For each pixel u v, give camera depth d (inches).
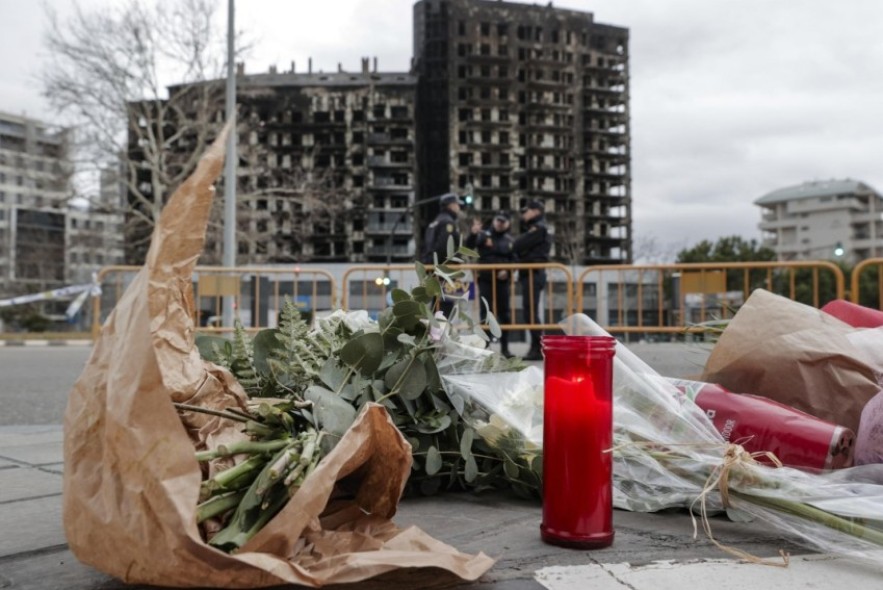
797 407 103.3
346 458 61.9
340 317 112.4
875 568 70.8
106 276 376.2
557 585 66.1
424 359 98.4
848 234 4977.9
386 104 3649.1
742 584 66.2
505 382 106.2
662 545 78.5
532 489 101.9
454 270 110.0
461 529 85.7
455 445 101.4
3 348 718.5
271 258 1464.1
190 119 1169.4
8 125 2384.4
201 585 55.7
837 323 110.2
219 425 68.5
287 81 3789.4
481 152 3969.0
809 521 76.5
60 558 75.1
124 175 1104.2
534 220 359.3
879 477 85.2
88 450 59.2
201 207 62.0
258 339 94.2
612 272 328.8
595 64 4212.6
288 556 58.4
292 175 1283.2
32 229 1956.2
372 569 57.8
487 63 4005.9
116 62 996.6
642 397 96.0
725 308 149.3
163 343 63.2
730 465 82.2
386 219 3634.4
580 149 4153.5
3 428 171.5
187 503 53.9
